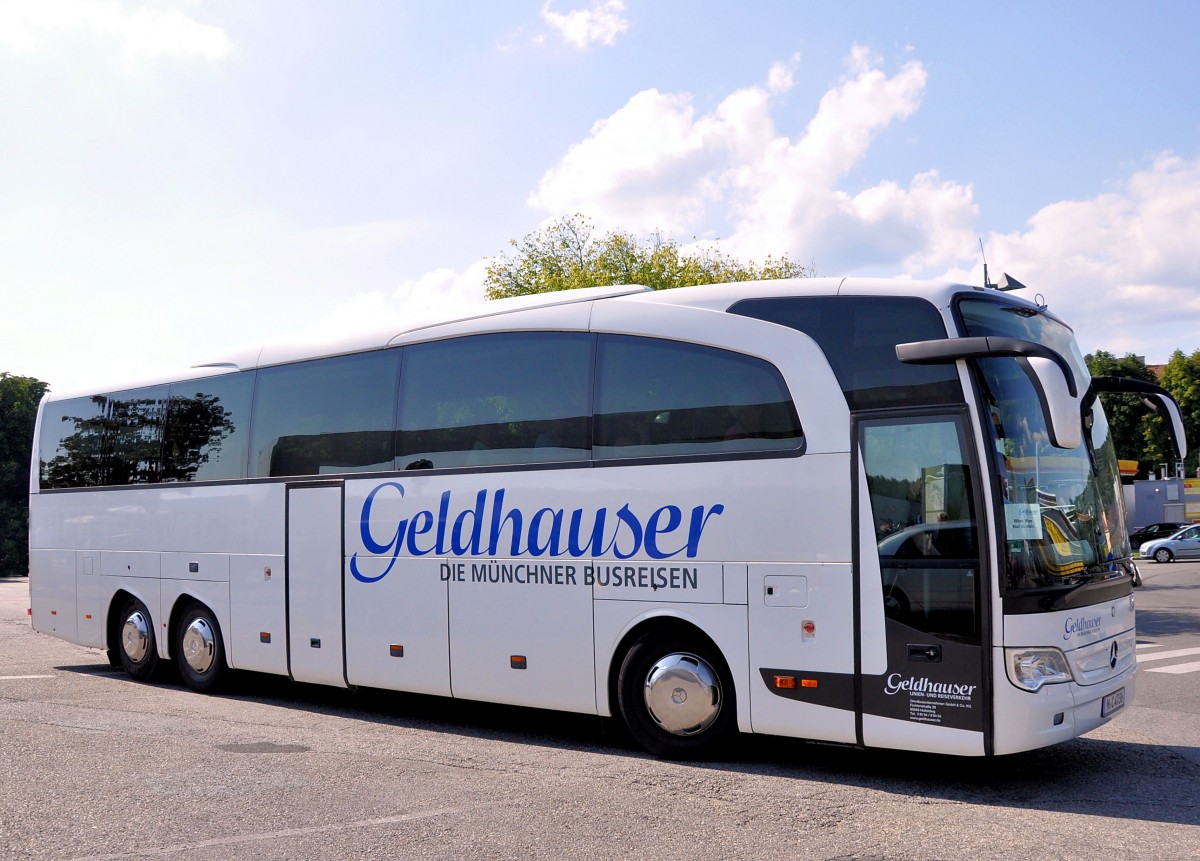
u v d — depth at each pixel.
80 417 13.89
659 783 7.19
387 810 6.40
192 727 9.40
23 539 63.38
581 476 8.53
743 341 7.85
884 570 7.15
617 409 8.40
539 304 9.12
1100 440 8.27
